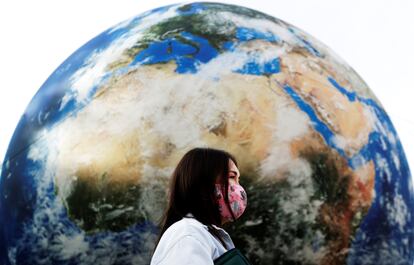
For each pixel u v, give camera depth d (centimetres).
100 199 773
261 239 741
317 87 849
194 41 857
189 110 780
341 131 825
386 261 833
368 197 820
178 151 761
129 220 756
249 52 848
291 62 862
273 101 801
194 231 321
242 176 749
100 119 815
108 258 761
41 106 917
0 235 898
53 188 816
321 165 785
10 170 906
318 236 764
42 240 813
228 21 901
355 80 939
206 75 808
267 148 766
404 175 913
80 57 949
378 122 901
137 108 799
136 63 848
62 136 840
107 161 782
